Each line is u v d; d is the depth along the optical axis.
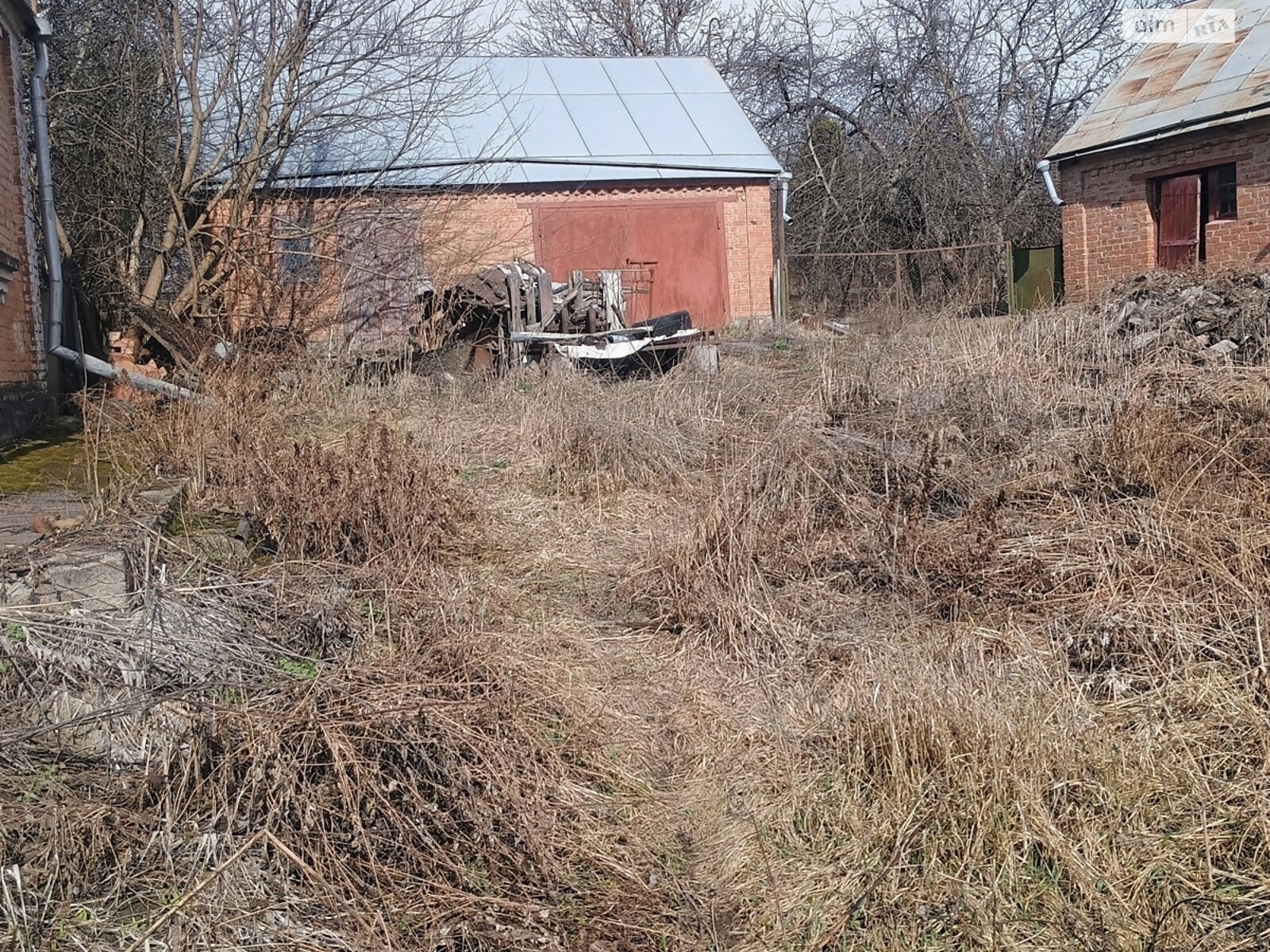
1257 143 13.91
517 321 12.18
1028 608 5.29
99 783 3.42
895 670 4.56
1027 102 26.02
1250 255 14.25
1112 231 16.31
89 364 10.02
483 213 16.67
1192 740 4.05
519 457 8.33
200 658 3.99
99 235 13.35
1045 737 3.96
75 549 4.44
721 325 17.19
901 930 3.30
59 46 13.86
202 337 11.95
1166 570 5.26
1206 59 15.66
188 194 13.38
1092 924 3.25
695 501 6.99
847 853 3.66
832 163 25.89
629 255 17.42
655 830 3.83
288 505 5.82
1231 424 6.79
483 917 3.16
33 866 3.04
